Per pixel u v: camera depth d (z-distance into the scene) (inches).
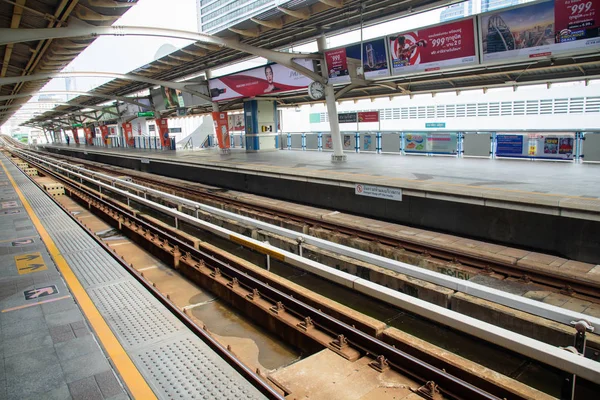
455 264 310.0
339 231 413.4
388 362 168.1
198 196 656.4
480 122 898.7
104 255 288.0
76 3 507.8
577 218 317.4
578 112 750.5
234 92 971.3
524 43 461.7
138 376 147.4
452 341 234.5
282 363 199.5
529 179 442.3
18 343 169.3
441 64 541.6
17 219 409.1
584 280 272.5
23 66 924.0
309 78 765.9
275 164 701.3
